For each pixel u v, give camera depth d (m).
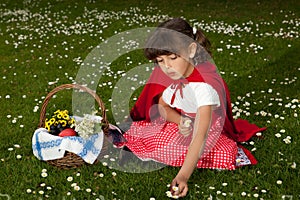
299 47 7.76
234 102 5.48
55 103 5.54
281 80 6.21
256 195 3.46
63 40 8.82
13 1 13.36
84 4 12.48
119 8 11.84
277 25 9.45
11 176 3.86
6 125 4.90
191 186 3.63
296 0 11.92
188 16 10.71
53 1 13.08
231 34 8.77
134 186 3.69
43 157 3.96
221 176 3.77
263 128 4.50
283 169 3.85
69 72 6.82
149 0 12.73
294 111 5.03
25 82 6.42
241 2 12.14
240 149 4.16
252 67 6.81
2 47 8.48
